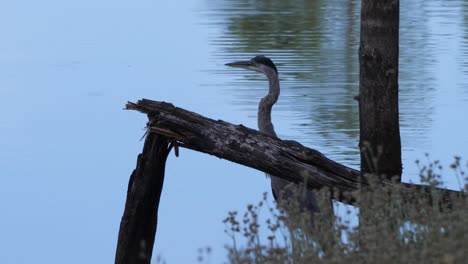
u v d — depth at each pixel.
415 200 9.38
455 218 8.16
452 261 6.62
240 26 39.06
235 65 14.92
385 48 12.61
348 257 7.45
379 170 12.74
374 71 12.67
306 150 11.72
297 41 34.97
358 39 34.94
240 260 7.55
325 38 35.44
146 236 12.89
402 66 31.02
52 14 46.03
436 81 28.42
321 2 45.78
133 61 33.00
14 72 31.20
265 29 37.97
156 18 43.66
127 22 42.94
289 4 45.28
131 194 12.77
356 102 25.59
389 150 12.73
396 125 12.77
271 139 11.85
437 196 8.84
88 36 39.16
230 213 8.17
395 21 12.62
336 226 8.19
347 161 20.59
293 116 24.41
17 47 36.41
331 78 28.25
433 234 7.60
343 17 40.56
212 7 45.62
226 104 25.97
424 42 35.38
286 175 11.75
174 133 12.11
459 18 41.50
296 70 29.58
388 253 7.32
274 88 14.91
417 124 23.78
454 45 34.47
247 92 27.17
